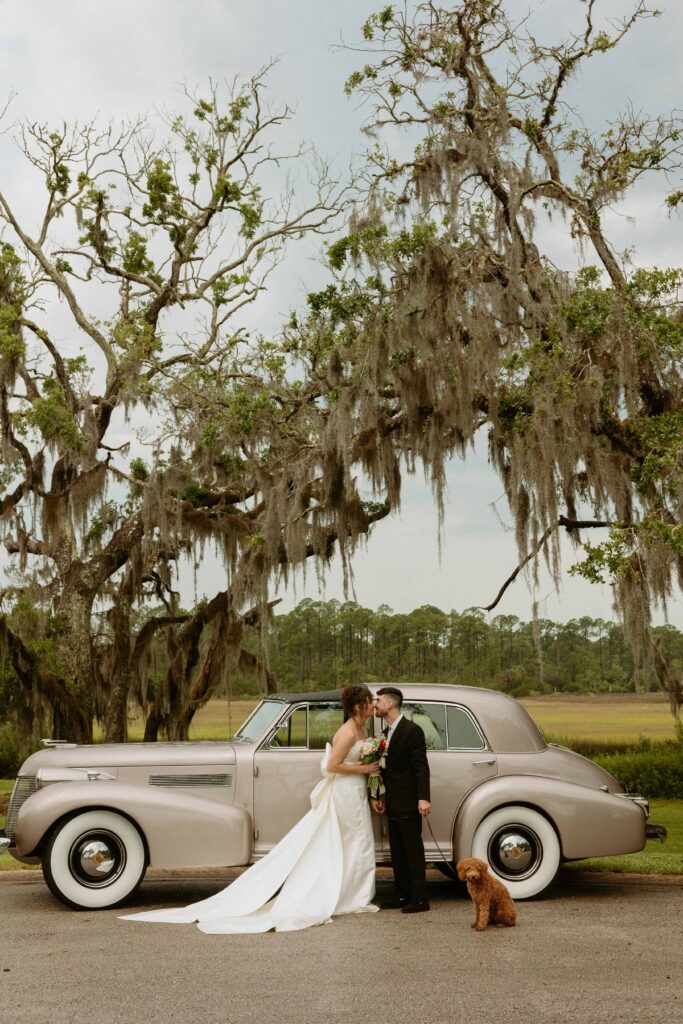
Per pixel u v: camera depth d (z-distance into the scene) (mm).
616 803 8148
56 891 7746
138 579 20672
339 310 13148
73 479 19906
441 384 13859
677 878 9164
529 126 13352
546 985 5465
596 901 8102
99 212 22750
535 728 8609
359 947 6418
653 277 11695
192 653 20156
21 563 20469
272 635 20250
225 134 23031
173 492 19391
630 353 11719
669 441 11352
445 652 63531
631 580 11555
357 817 7727
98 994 5312
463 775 8258
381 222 13211
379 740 7762
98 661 21156
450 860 8148
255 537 16016
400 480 15586
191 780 8164
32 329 20625
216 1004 5105
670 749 25422
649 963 5961
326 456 14820
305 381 16672
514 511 12977
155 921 7305
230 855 7883
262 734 8352
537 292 12914
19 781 8508
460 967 5871
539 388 12023
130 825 7895
